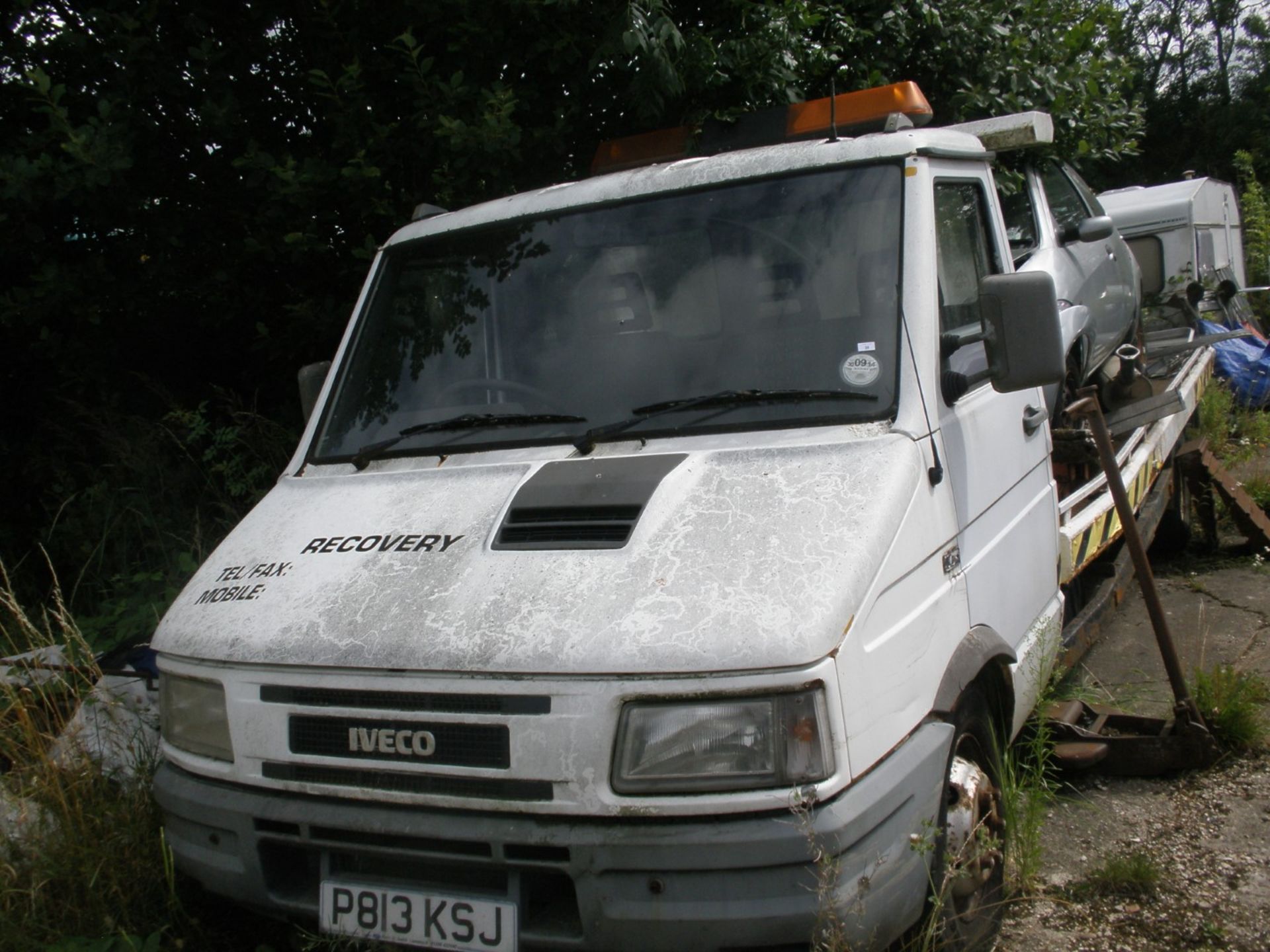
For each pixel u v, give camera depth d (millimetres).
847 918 2523
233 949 3553
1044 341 3260
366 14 6238
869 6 6863
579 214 3910
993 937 3379
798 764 2529
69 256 6582
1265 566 6949
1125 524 4516
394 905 2785
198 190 6641
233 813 2967
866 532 2826
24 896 3514
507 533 3051
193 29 6191
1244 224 18094
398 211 6398
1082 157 7934
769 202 3650
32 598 7016
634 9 5660
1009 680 3652
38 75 5578
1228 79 35875
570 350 3674
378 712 2795
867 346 3316
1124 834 4047
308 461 3906
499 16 6020
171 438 7023
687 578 2727
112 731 4027
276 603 3078
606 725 2578
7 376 7262
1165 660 4457
